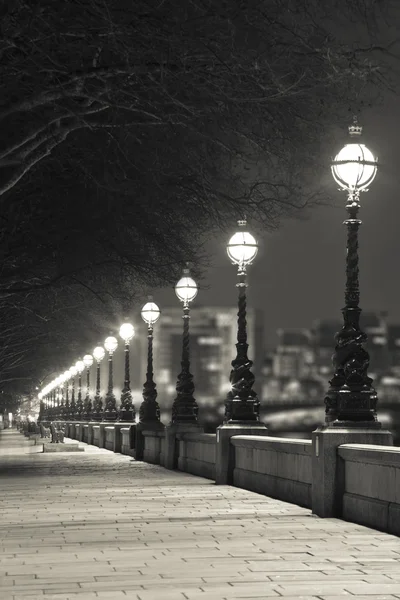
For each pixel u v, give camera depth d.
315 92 19.86
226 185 26.45
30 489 25.44
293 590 10.34
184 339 33.59
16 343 56.03
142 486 26.16
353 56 18.02
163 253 31.33
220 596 10.03
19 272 34.00
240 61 18.45
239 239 25.91
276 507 19.70
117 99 21.00
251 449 24.33
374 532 15.41
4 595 10.16
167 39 18.02
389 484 15.42
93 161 27.58
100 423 62.44
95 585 10.73
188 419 34.19
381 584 10.70
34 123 20.98
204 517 17.86
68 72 18.94
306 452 19.53
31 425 115.44
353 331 17.70
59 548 13.72
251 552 13.22
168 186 27.30
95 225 30.48
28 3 17.64
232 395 26.31
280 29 18.44
